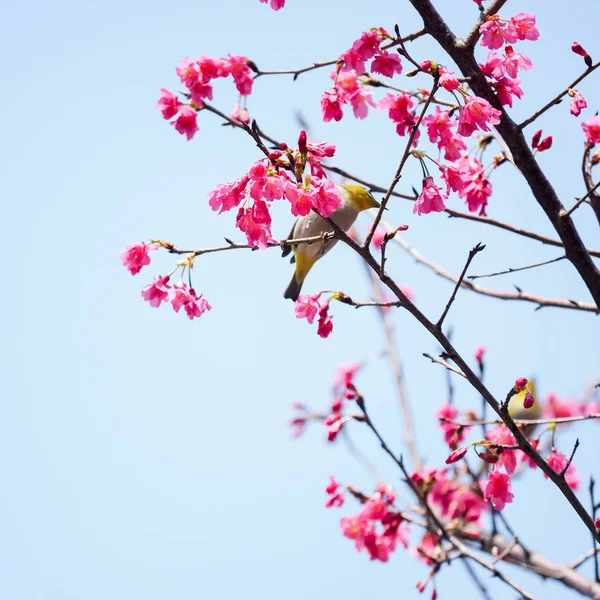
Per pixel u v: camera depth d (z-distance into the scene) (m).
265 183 7.52
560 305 10.38
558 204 9.30
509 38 8.59
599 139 9.34
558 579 11.94
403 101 8.12
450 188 7.91
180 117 8.09
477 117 7.87
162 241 8.48
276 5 8.85
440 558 11.98
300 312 8.63
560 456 9.85
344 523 11.62
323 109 8.16
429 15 8.83
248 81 7.93
